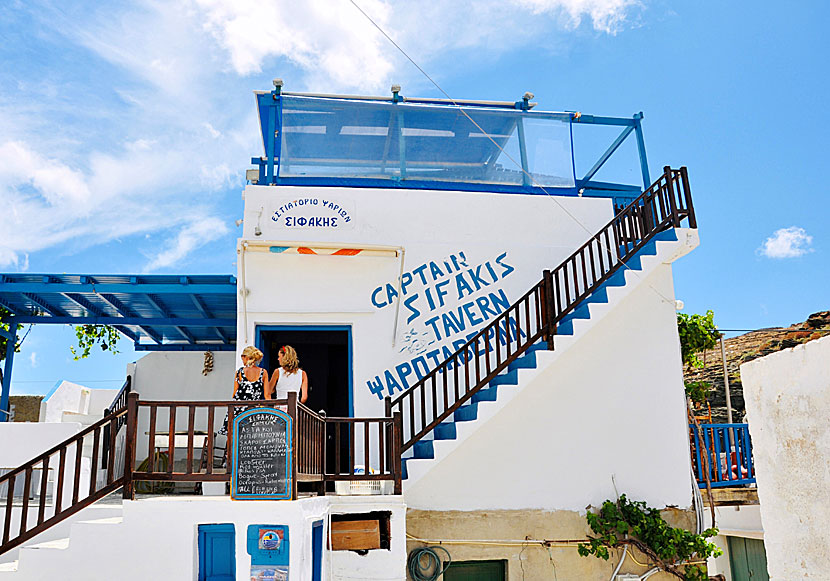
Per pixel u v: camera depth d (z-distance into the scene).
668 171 9.95
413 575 8.63
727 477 11.06
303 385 7.63
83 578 5.84
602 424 9.61
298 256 9.88
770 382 3.95
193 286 10.46
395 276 10.02
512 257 10.42
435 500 8.93
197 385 13.45
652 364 9.94
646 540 9.20
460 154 11.02
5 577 5.86
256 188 10.09
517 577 8.95
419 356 9.84
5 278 10.22
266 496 5.91
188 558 5.85
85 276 10.22
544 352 8.79
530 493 9.20
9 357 11.73
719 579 10.17
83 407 12.83
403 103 11.21
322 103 10.83
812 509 3.61
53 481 8.46
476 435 9.22
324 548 6.98
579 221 10.77
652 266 9.45
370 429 9.57
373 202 10.28
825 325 15.36
